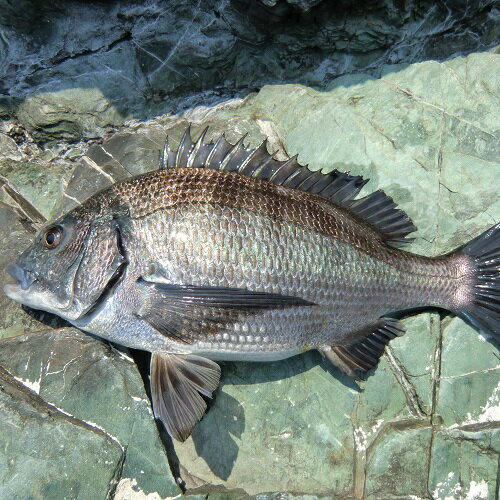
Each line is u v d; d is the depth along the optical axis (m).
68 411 0.61
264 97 0.79
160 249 0.59
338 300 0.62
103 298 0.60
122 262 0.59
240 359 0.62
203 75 0.79
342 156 0.73
